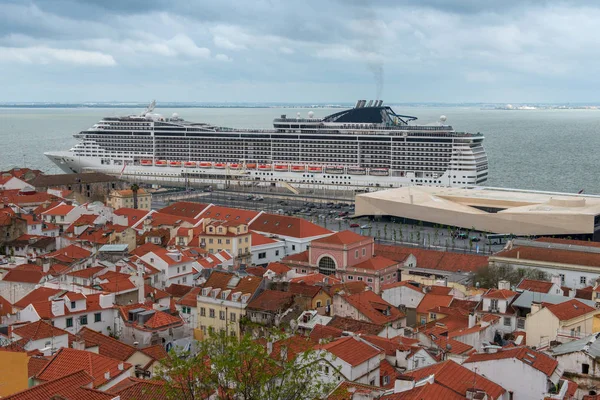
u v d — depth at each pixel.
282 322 138.75
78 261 189.38
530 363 86.88
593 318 118.25
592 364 92.50
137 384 83.25
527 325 123.38
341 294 146.00
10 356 89.44
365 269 199.88
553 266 195.25
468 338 121.25
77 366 91.50
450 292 164.88
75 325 135.88
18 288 165.25
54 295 145.88
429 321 151.12
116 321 139.88
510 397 87.31
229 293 151.38
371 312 142.50
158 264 184.12
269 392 69.12
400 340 116.69
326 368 94.06
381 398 80.12
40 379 89.81
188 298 158.12
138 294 153.88
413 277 191.88
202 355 72.62
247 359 71.38
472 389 78.75
